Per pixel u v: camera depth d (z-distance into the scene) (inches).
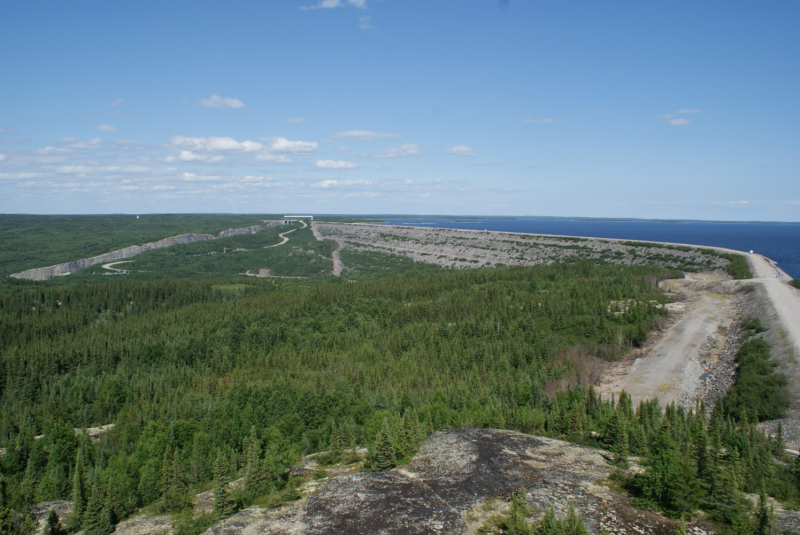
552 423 3193.9
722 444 2512.3
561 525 1865.2
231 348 5880.9
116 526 2632.9
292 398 3934.5
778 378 3619.6
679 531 1765.5
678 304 6033.5
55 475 3132.4
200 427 3612.2
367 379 4458.7
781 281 6382.9
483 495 2282.2
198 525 2377.0
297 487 2600.9
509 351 4808.1
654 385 4143.7
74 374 5452.8
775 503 2095.2
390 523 2098.9
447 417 3440.0
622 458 2566.4
